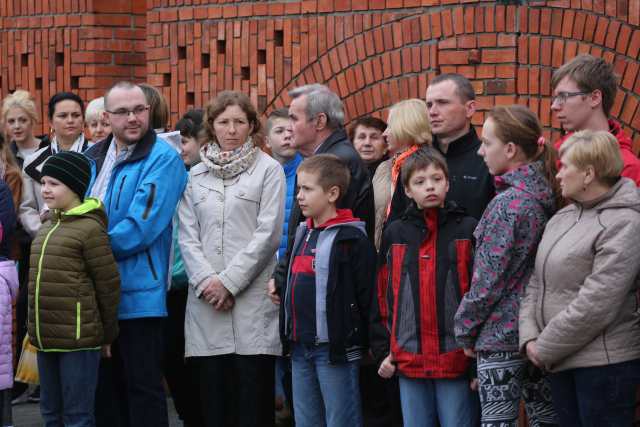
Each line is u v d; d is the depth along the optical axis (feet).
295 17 31.73
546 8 26.50
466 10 27.63
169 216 24.59
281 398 28.30
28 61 38.83
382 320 21.38
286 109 28.14
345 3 30.50
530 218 19.42
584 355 18.04
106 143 26.04
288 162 27.89
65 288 23.25
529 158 20.02
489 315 19.54
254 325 24.31
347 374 22.21
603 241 17.94
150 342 24.54
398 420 25.34
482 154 20.44
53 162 23.59
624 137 21.08
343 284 22.09
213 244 24.66
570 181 18.30
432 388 20.88
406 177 20.79
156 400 24.54
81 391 23.54
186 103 34.53
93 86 36.96
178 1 34.55
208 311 24.48
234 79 33.24
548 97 26.45
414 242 20.89
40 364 23.89
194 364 26.00
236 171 24.85
